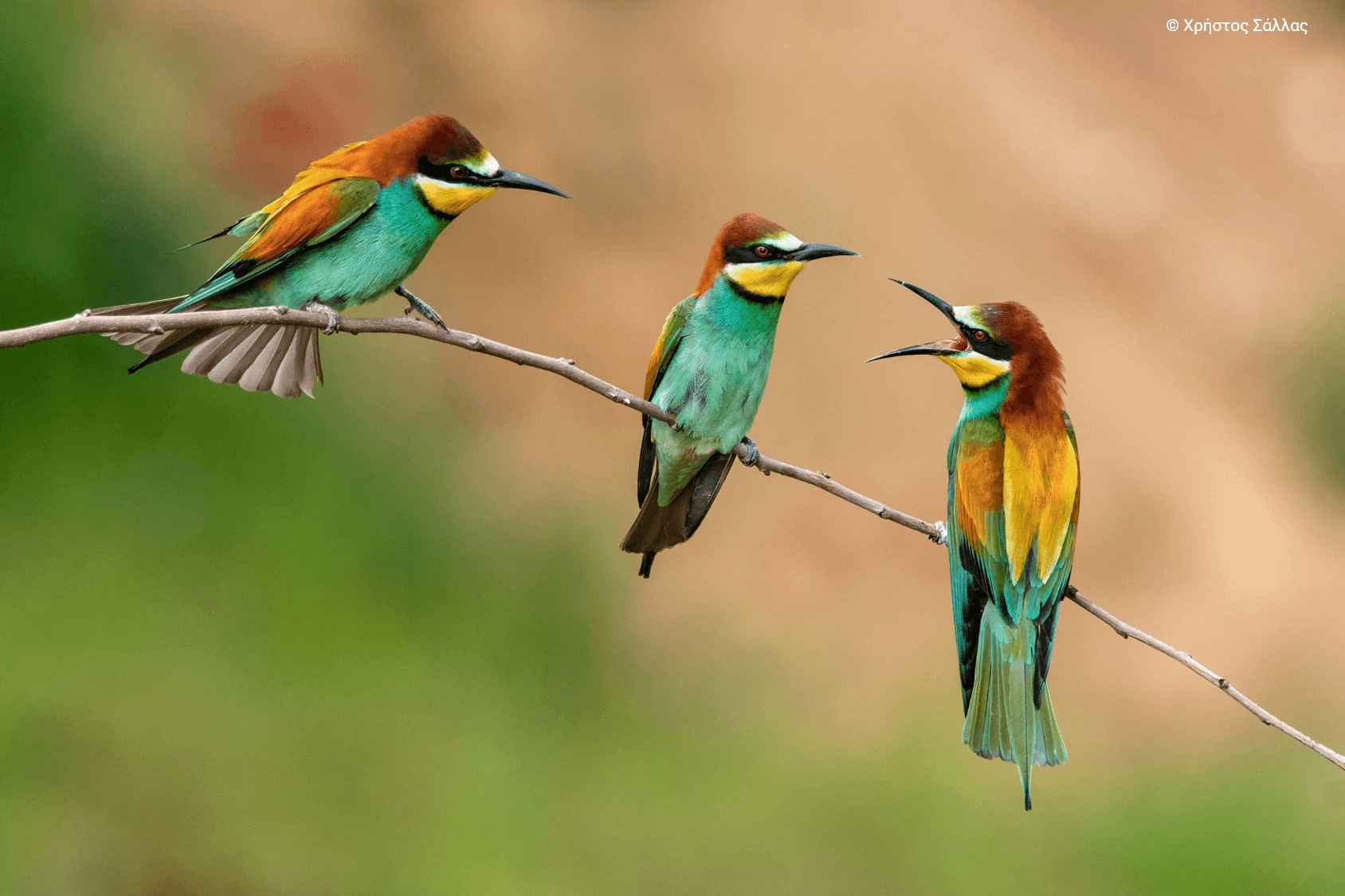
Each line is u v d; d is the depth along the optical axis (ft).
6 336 14.12
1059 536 20.48
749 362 22.09
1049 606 20.24
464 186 19.61
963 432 21.62
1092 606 20.39
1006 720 20.04
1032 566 20.40
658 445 22.76
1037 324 21.50
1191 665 19.21
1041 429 21.04
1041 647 20.15
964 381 21.86
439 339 17.87
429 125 19.63
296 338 19.65
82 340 40.01
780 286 21.80
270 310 16.56
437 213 19.69
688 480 23.18
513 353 18.35
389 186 19.39
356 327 17.25
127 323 14.96
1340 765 18.06
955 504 21.31
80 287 41.09
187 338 18.47
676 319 22.49
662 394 22.22
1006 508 20.62
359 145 19.80
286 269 19.30
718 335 21.93
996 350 21.39
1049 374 21.36
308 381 19.76
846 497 22.33
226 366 19.44
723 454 22.84
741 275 21.76
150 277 43.47
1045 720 19.93
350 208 19.11
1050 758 19.69
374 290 19.81
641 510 23.32
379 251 19.52
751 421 22.66
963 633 20.80
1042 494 20.59
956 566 21.18
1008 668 20.20
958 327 21.68
